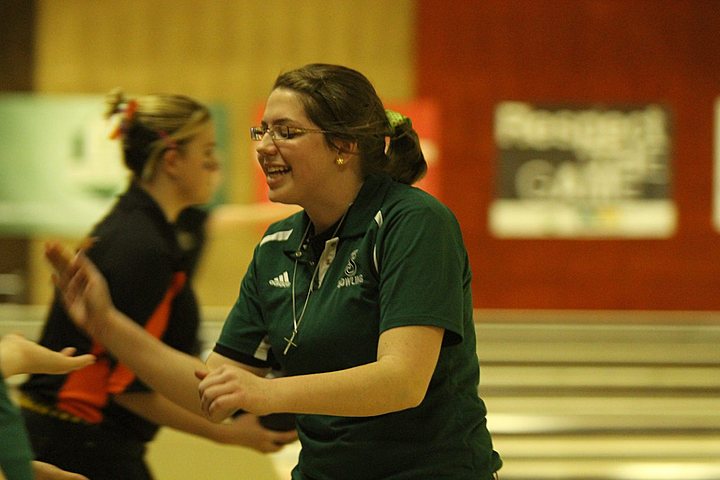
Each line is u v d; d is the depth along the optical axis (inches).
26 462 146.5
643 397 629.9
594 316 784.3
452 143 787.4
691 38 783.1
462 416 183.9
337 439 184.7
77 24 770.8
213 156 245.1
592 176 783.1
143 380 185.8
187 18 777.6
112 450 229.6
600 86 786.8
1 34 765.3
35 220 742.5
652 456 525.0
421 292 169.5
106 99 241.9
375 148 186.2
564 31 784.9
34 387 225.1
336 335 179.9
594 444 544.7
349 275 180.1
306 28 784.9
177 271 233.0
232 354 203.3
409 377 164.1
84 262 180.9
